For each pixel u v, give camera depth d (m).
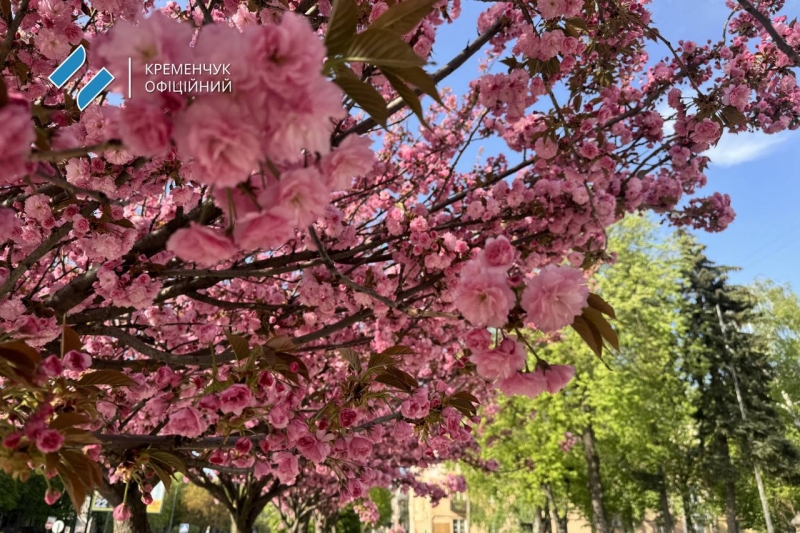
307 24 0.84
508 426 18.34
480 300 1.30
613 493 22.56
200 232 0.88
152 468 2.40
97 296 3.49
